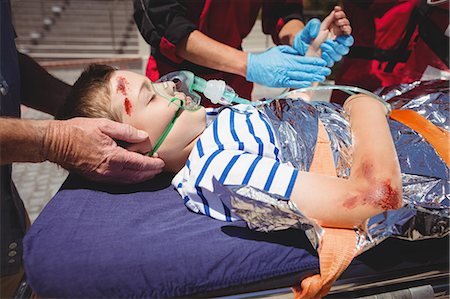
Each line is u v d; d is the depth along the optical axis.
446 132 1.25
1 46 1.20
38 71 1.57
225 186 1.00
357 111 1.15
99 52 6.28
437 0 1.67
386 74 1.90
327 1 4.61
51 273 0.89
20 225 1.29
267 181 0.98
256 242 1.01
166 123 1.20
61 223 1.04
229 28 1.81
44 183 2.89
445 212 1.06
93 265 0.91
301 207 0.96
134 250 0.95
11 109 1.23
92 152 1.11
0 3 1.20
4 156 1.04
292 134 1.17
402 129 1.23
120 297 0.90
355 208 0.94
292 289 0.97
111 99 1.20
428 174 1.13
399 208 0.96
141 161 1.17
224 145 1.10
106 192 1.22
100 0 7.71
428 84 1.51
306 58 1.52
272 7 1.95
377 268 1.02
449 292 1.05
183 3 1.62
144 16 1.58
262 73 1.52
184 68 1.77
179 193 1.23
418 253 1.07
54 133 1.08
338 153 1.15
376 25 1.87
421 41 1.80
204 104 1.60
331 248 0.94
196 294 0.93
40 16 7.25
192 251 0.96
